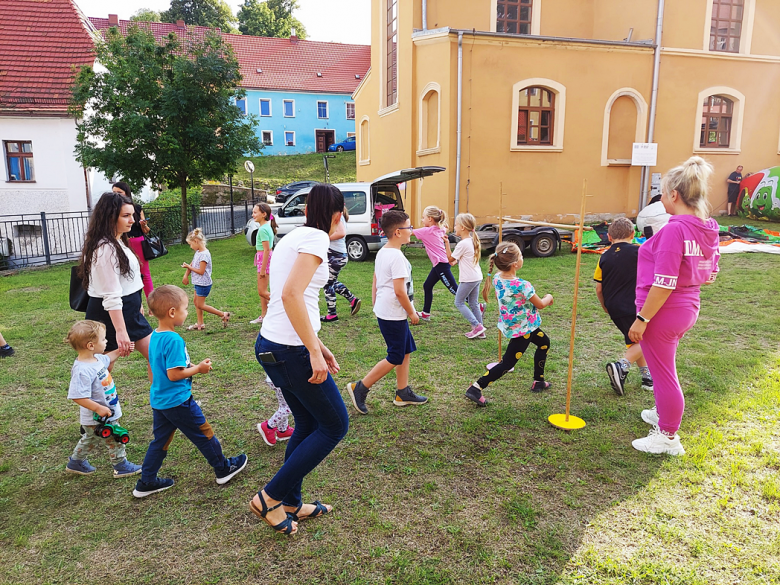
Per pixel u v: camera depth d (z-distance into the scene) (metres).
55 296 9.09
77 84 14.57
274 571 2.45
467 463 3.35
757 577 2.30
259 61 44.03
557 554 2.49
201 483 3.20
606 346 5.69
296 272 2.28
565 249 12.61
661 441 3.37
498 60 13.63
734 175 16.23
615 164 14.87
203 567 2.48
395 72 16.69
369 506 2.92
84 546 2.64
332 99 44.44
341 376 4.95
